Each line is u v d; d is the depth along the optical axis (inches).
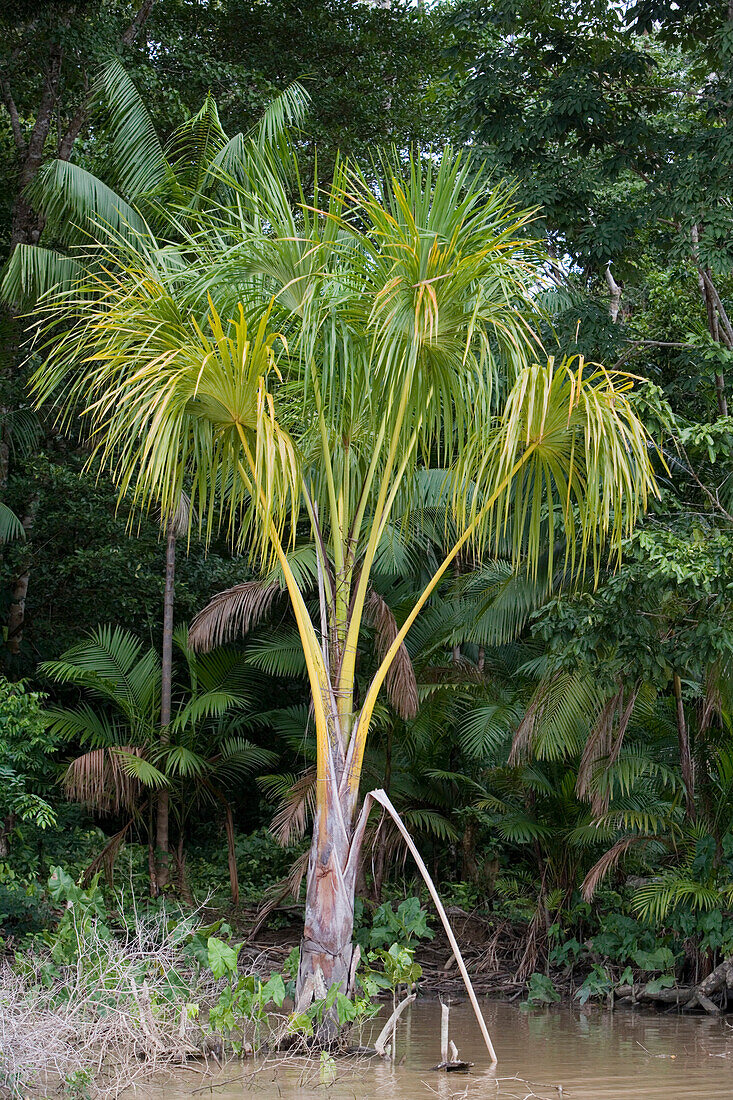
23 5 506.9
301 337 244.7
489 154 427.8
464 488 264.7
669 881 368.2
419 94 668.7
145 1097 207.8
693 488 386.3
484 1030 249.1
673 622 351.3
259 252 265.4
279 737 668.1
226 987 251.1
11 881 420.5
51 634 632.4
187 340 254.2
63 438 629.6
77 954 282.7
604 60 443.2
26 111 641.0
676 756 420.8
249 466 262.7
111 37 529.3
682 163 396.2
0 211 591.2
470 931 483.8
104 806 522.9
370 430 284.2
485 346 249.0
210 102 451.5
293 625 576.1
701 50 478.3
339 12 655.1
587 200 425.1
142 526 602.5
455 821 531.2
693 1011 360.2
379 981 274.5
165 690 544.1
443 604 529.3
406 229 252.2
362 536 450.0
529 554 286.2
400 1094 211.9
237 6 634.2
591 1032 309.7
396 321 245.6
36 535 603.8
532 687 478.0
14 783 388.2
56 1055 216.7
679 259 403.9
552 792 445.7
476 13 438.6
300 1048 251.1
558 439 263.6
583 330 405.4
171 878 576.1
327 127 639.1
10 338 468.1
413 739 528.7
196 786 568.7
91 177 447.5
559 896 424.8
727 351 359.6
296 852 589.6
